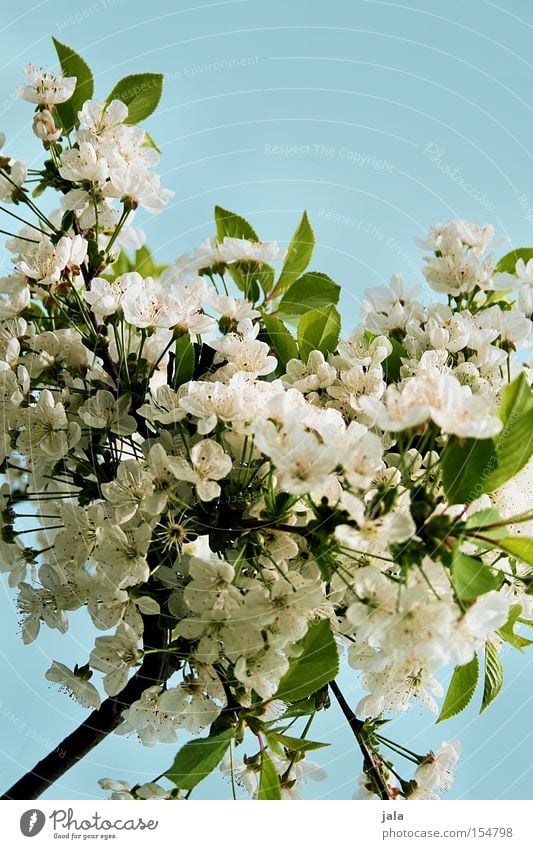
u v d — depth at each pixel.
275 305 1.01
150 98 1.01
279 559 0.85
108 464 0.90
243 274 0.99
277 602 0.84
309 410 0.84
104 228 0.97
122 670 0.87
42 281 0.93
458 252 0.99
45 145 0.97
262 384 0.86
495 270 1.04
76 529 0.88
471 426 0.80
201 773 0.85
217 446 0.84
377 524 0.81
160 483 0.86
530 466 0.88
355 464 0.81
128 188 0.95
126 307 0.90
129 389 0.90
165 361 0.93
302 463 0.81
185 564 0.87
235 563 0.85
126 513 0.86
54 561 0.91
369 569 0.83
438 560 0.80
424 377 0.84
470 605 0.80
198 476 0.84
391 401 0.82
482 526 0.81
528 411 0.83
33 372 0.91
